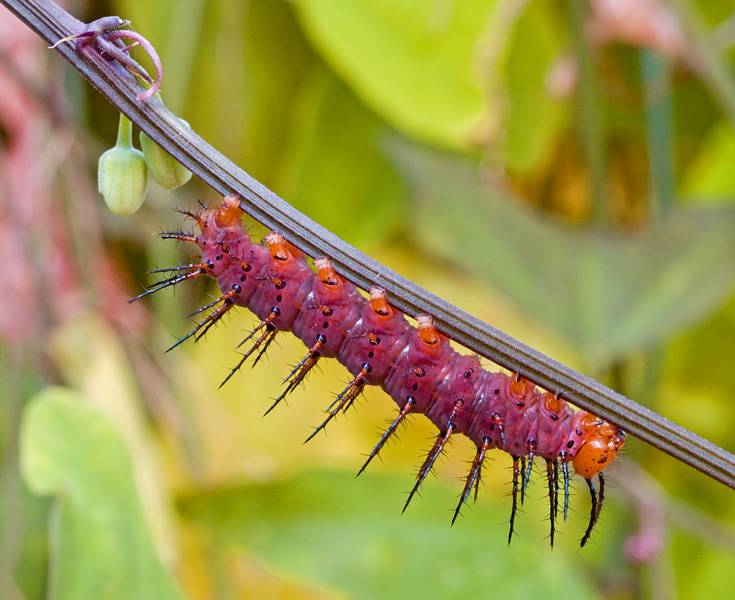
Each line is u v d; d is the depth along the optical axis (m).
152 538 0.23
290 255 0.20
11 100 0.24
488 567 0.23
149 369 0.25
